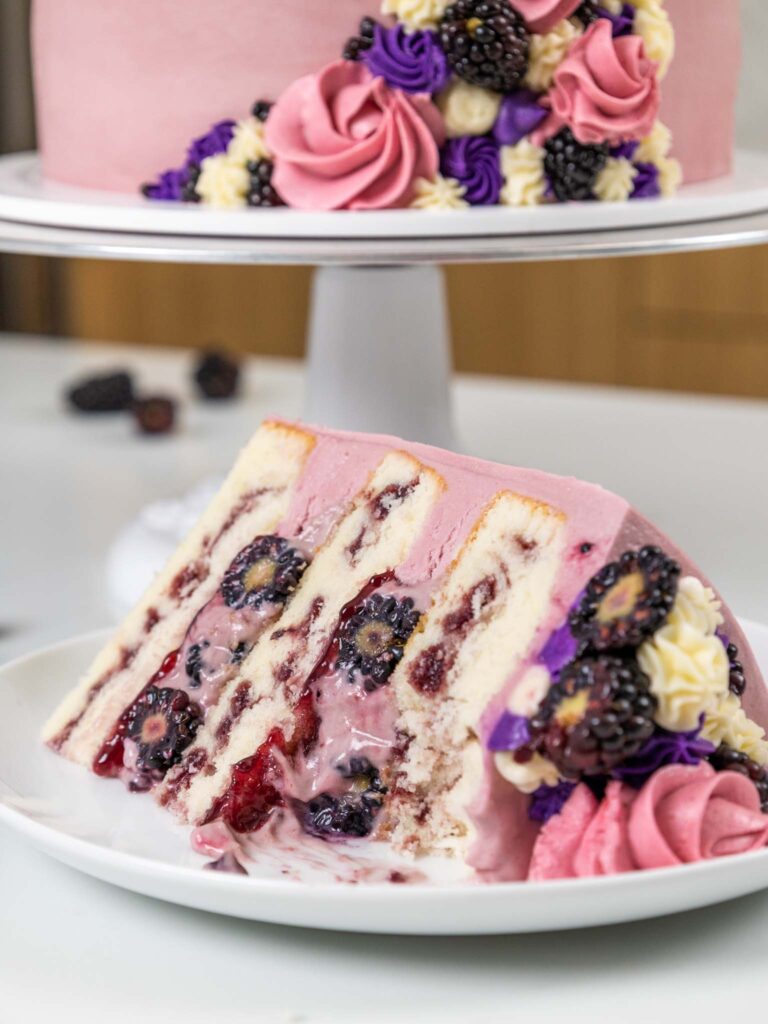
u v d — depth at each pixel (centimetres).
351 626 62
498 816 58
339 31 76
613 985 55
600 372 163
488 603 60
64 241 71
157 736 65
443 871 60
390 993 55
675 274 157
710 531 92
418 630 61
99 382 115
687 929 57
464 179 76
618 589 58
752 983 55
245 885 55
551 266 162
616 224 73
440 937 57
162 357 133
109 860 57
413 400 90
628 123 75
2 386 123
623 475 102
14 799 63
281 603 65
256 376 126
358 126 75
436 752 60
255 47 76
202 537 69
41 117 84
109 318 182
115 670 69
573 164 75
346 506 66
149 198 78
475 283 165
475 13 74
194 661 66
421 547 63
